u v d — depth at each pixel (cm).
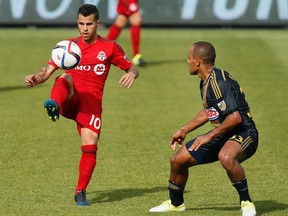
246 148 2116
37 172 2762
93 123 2300
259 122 3669
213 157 2161
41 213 2234
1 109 3931
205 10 6744
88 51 2322
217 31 6688
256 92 4378
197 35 6475
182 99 4209
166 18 6756
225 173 2773
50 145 3194
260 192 2525
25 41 6153
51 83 4666
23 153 3048
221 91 2088
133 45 5219
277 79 4766
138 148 3166
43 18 6744
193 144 2097
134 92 4391
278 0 6712
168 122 3672
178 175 2202
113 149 3141
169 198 2416
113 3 6619
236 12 6738
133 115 3816
